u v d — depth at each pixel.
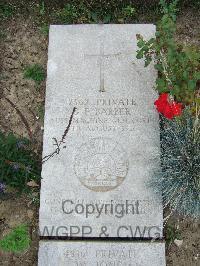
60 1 1.34
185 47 1.18
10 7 1.34
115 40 1.25
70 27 1.26
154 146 1.15
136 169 1.13
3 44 1.32
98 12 1.33
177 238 1.13
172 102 1.08
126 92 1.20
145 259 1.07
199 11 1.33
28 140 1.21
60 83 1.21
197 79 1.12
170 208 1.14
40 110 1.25
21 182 1.16
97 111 1.18
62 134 1.16
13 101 1.26
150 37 1.25
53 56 1.23
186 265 1.12
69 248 1.08
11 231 1.15
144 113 1.18
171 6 1.23
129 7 1.32
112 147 1.15
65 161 1.14
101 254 1.08
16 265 1.13
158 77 1.21
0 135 1.20
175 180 1.12
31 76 1.28
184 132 1.14
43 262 1.08
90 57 1.23
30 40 1.32
